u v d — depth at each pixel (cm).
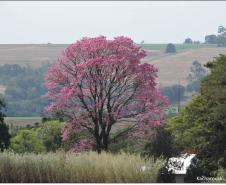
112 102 9775
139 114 9738
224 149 7075
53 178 4453
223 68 7588
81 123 9625
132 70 9769
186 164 6994
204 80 7738
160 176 4691
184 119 7562
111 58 9669
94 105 9612
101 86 9675
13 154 4684
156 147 9081
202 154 7219
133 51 10000
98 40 9938
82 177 4422
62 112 9694
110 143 10262
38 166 4503
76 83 9594
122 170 4394
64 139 9706
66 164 4512
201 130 7188
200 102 7538
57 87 9906
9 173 4469
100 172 4406
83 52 9956
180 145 7656
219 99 7269
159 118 9769
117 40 9975
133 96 9825
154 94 9869
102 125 9631
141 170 4422
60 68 9906
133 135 9781
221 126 7138
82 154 4769
